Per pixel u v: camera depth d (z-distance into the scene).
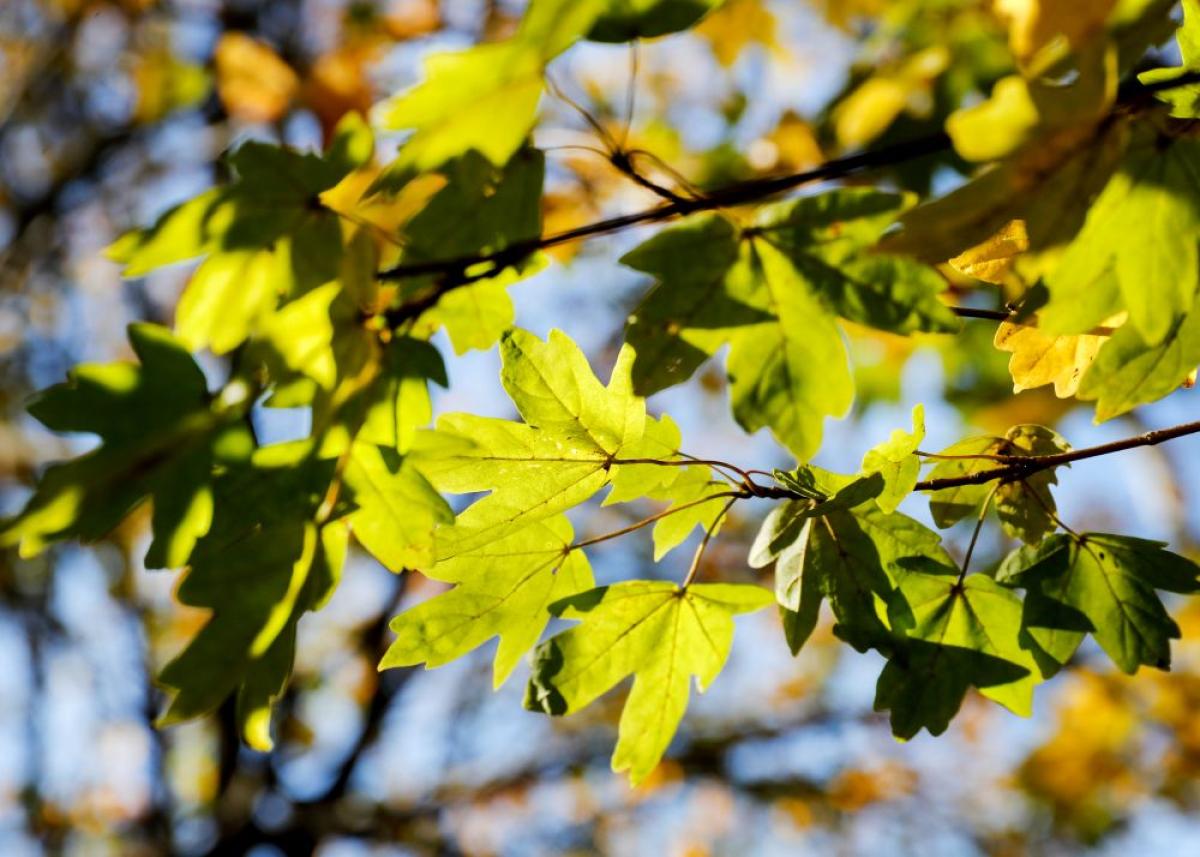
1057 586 0.86
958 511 0.88
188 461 0.81
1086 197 0.79
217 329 0.82
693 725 2.98
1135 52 0.80
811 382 0.82
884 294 0.82
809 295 0.82
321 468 0.82
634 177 0.84
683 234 0.82
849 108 1.28
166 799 2.87
